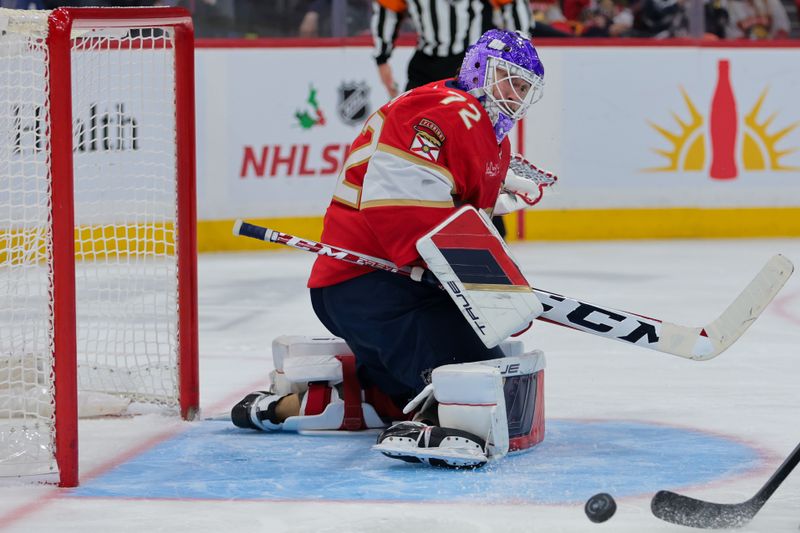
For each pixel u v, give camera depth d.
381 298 7.84
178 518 6.08
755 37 23.95
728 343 7.58
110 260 15.52
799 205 23.86
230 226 22.44
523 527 5.80
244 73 22.27
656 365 11.22
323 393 8.38
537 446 7.83
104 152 12.55
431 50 17.45
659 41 23.25
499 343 7.31
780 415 8.89
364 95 22.61
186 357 8.87
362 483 6.84
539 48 23.02
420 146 7.51
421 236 7.49
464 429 7.25
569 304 7.67
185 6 22.31
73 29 8.52
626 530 5.79
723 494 6.53
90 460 7.52
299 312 15.04
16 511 6.25
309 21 22.81
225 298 16.31
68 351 6.75
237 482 6.90
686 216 23.62
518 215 23.30
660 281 17.45
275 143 22.45
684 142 23.52
